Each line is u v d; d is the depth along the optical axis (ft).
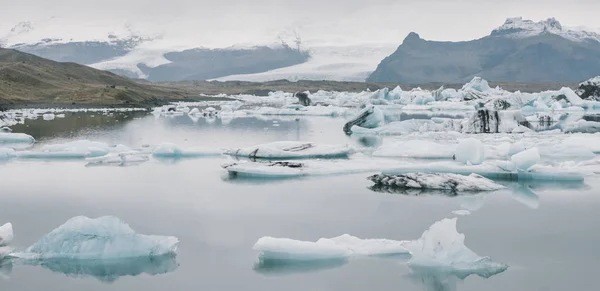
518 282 33.32
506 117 129.18
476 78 303.68
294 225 45.27
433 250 35.83
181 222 46.34
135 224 45.80
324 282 33.40
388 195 56.39
